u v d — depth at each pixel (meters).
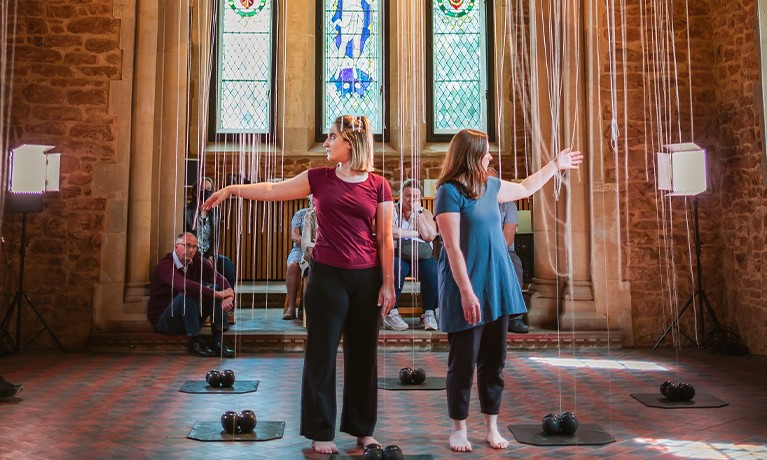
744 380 4.61
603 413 3.69
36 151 5.86
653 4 6.36
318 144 8.99
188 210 6.49
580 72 6.32
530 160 8.83
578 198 6.27
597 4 6.32
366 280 2.95
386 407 3.84
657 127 6.29
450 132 9.09
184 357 5.55
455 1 9.17
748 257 5.86
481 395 3.10
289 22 8.89
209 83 8.85
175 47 6.34
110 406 3.83
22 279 5.84
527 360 5.40
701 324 5.98
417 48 9.04
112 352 5.78
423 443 3.12
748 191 5.85
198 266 5.91
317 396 2.94
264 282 8.19
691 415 3.64
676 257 6.23
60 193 6.13
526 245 7.37
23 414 3.63
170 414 3.66
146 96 6.22
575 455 2.94
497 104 8.98
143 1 6.27
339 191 2.95
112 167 6.14
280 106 8.91
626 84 6.30
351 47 9.11
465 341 2.98
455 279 2.89
